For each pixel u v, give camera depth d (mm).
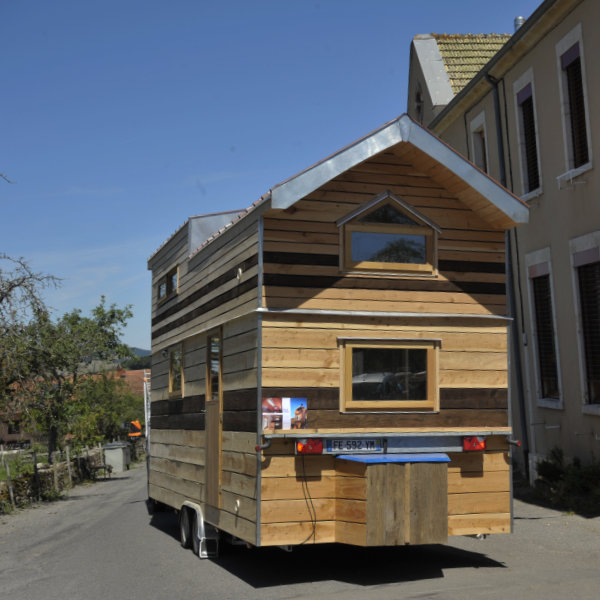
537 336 14828
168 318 12141
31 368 17875
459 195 8336
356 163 7770
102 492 21359
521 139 15391
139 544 10836
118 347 29859
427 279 8188
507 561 8180
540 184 14375
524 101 15242
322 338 7781
